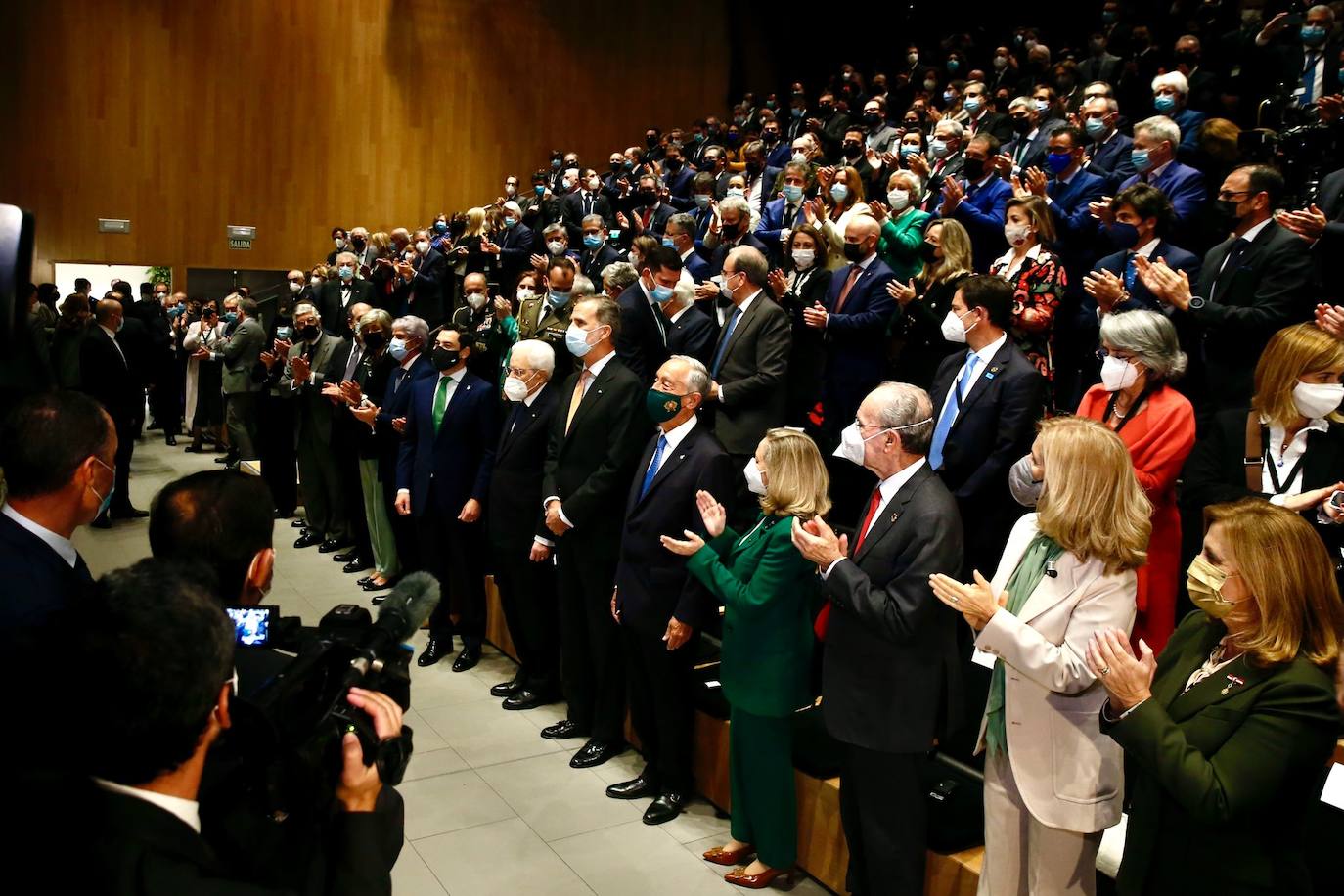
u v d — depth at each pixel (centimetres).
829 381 446
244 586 176
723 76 1600
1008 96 894
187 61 1290
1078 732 221
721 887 309
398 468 515
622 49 1534
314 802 126
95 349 713
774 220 645
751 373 428
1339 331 283
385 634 145
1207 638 195
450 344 493
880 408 262
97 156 1256
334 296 940
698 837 339
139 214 1281
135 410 790
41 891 105
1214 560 185
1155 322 287
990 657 341
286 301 915
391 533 597
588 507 388
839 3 1476
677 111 1578
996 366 344
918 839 263
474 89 1449
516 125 1479
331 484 681
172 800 113
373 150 1396
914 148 730
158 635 109
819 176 583
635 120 1553
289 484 768
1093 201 491
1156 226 394
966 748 318
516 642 458
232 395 899
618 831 341
